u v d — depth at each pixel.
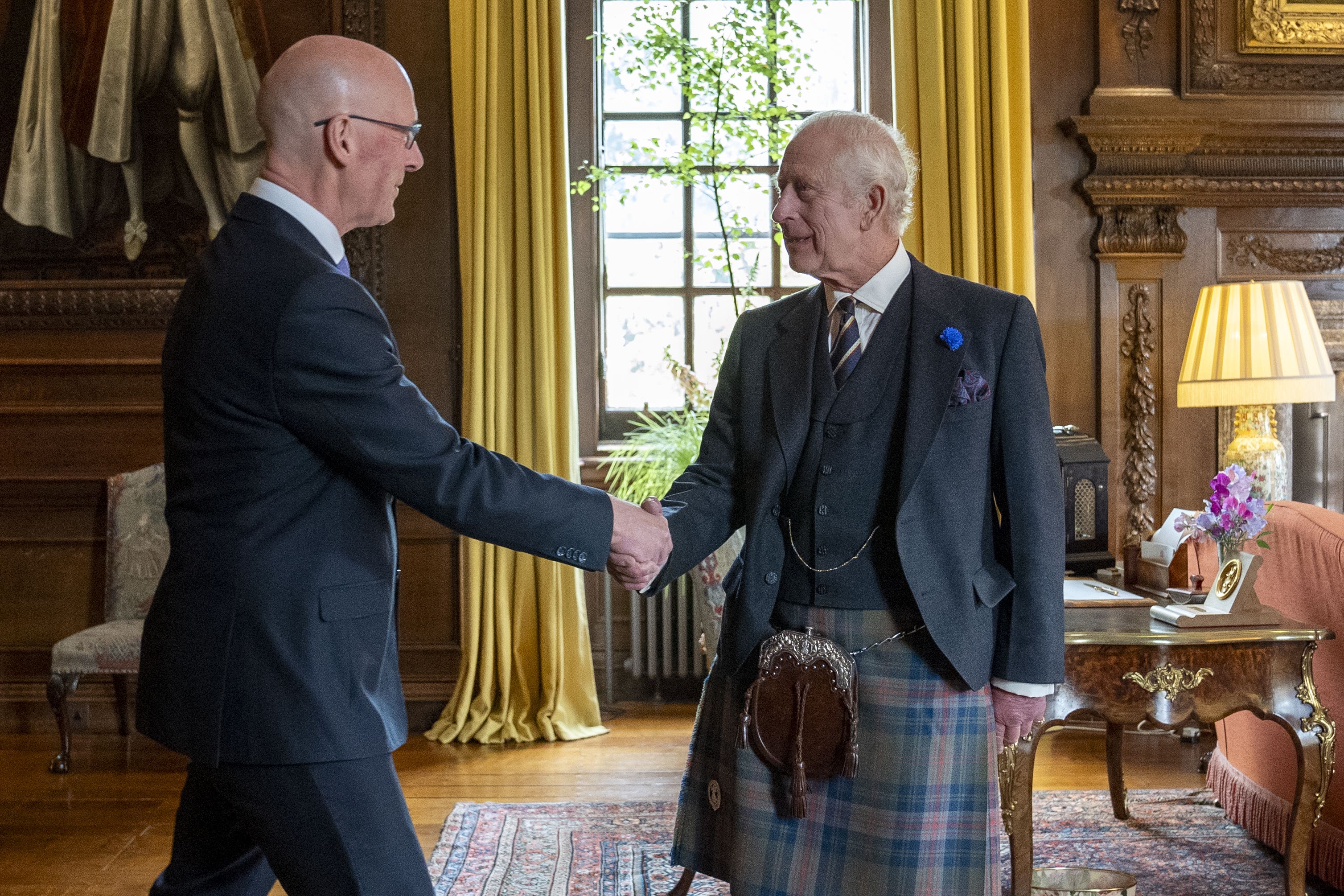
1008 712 1.91
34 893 3.13
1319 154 4.80
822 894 1.83
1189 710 2.53
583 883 3.10
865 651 1.86
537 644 4.79
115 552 4.66
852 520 1.87
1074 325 4.89
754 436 1.98
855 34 5.25
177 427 1.70
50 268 4.98
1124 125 4.71
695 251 5.29
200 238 4.96
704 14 5.18
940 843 1.79
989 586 1.84
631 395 5.32
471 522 1.71
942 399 1.82
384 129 1.78
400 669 4.97
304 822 1.62
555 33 4.73
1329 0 4.81
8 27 4.93
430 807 3.82
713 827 1.99
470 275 4.76
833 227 1.88
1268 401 3.91
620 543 1.85
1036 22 4.86
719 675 2.03
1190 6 4.81
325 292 1.65
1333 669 2.83
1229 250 4.90
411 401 1.69
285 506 1.65
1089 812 3.62
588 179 5.18
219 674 1.61
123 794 4.05
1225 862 3.18
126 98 4.93
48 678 4.95
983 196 4.73
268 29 4.92
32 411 4.93
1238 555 2.67
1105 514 3.35
